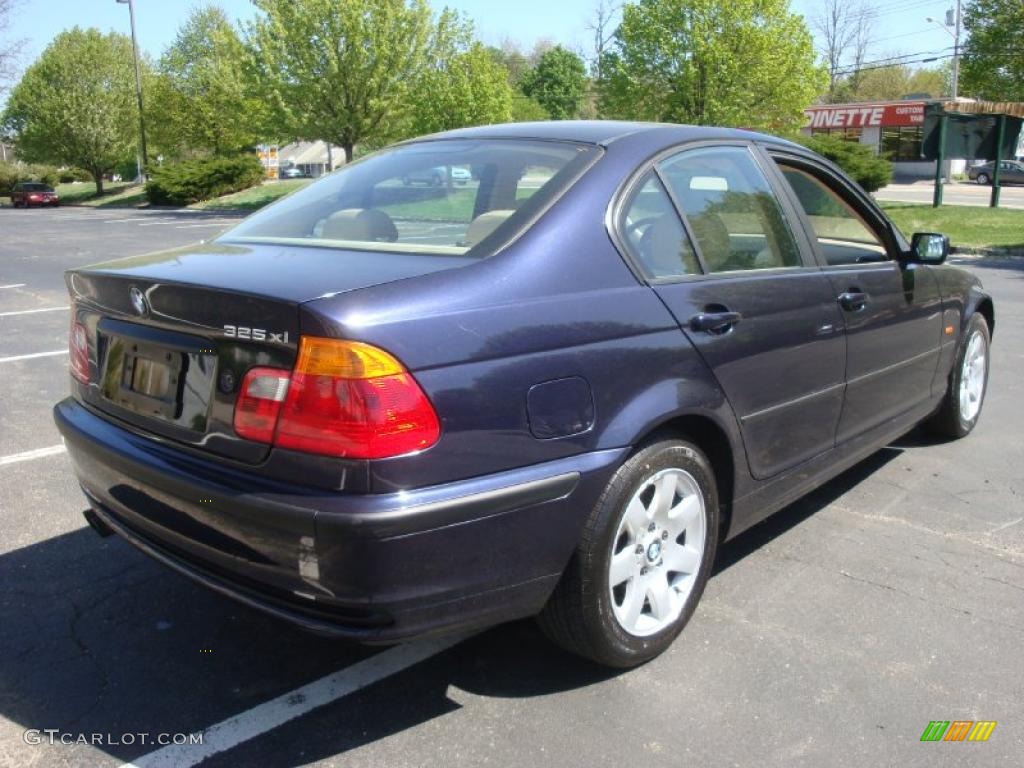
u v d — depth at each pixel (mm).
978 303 5039
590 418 2574
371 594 2238
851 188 4031
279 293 2293
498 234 2656
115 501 2795
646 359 2732
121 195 54281
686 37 24516
